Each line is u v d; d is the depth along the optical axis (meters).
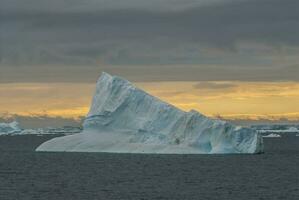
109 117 194.88
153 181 129.25
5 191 111.50
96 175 143.12
